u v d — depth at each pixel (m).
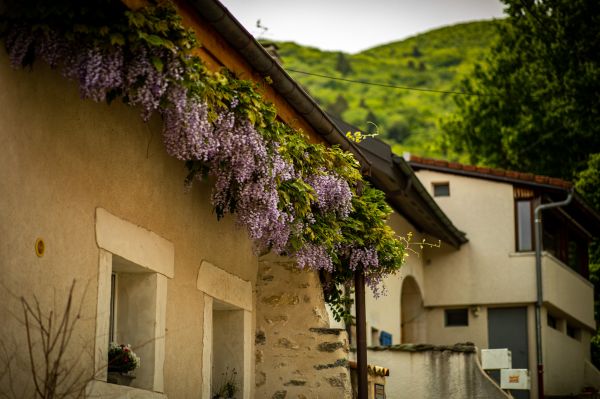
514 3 31.00
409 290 21.08
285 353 10.09
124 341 7.82
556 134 29.50
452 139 32.44
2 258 5.99
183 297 8.41
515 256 21.09
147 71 6.52
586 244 24.62
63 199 6.71
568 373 22.17
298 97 8.66
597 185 27.52
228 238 9.48
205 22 7.35
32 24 6.22
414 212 18.52
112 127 7.44
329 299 10.87
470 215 21.50
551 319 22.16
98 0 6.35
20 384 6.11
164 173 8.23
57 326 6.53
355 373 11.15
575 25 29.72
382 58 162.00
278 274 10.28
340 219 9.83
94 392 6.79
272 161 7.96
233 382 9.59
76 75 6.35
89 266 6.97
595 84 29.05
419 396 13.85
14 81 6.22
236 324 9.73
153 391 7.67
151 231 7.91
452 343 21.16
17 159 6.20
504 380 14.59
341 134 9.58
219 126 7.46
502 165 31.22
